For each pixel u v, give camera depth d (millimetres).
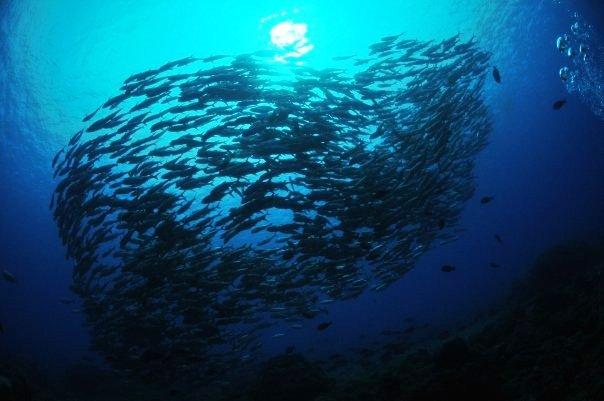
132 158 9133
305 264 9688
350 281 10234
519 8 22672
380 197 8188
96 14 15461
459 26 22297
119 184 9875
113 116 9047
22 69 16547
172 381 10711
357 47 20750
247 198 8867
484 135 13727
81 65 16969
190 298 9062
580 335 7457
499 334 9961
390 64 11484
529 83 31625
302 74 10039
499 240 9859
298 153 9219
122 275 9844
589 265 13117
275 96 9383
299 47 19547
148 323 9656
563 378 6246
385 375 9133
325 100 9852
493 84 30172
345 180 9805
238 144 9062
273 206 8883
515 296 14930
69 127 19625
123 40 16828
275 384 10000
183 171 8883
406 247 10586
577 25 23500
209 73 8953
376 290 10578
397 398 7496
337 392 9117
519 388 6621
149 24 16672
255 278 9445
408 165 10289
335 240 9344
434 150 10148
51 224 30219
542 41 26516
